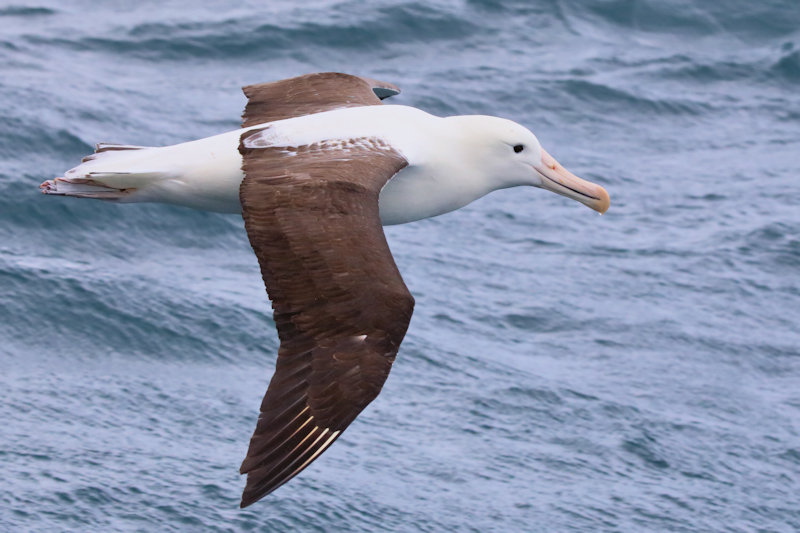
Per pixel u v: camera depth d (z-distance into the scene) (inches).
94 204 681.0
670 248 770.2
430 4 1079.0
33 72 893.2
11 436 484.4
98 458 478.9
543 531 478.0
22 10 1022.4
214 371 564.1
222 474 480.7
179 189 359.3
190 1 1058.7
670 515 503.5
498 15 1094.4
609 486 519.2
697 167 909.2
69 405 518.0
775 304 714.8
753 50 1112.8
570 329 663.1
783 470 551.5
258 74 960.9
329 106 404.8
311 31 1018.7
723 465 548.7
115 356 563.5
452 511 481.4
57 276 611.5
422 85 973.2
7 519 430.9
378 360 299.4
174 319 593.6
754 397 615.2
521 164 398.9
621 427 566.3
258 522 452.4
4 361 546.9
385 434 530.9
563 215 807.7
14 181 702.5
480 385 583.5
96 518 440.1
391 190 377.4
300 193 321.4
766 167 914.7
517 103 971.3
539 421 561.9
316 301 304.2
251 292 635.5
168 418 519.2
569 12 1120.2
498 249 751.7
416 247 737.6
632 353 642.8
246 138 355.9
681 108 1002.7
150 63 955.3
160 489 462.9
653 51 1091.9
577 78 1013.2
